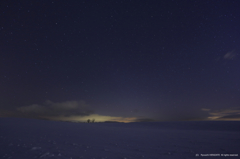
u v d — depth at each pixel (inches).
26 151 160.9
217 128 934.4
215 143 294.7
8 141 209.8
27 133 314.8
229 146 258.7
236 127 917.2
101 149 201.6
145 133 489.4
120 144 253.0
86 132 421.4
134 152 193.2
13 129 372.8
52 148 185.0
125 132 496.4
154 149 218.5
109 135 386.3
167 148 229.1
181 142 300.5
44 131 372.8
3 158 134.0
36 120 713.6
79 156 156.7
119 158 158.9
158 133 501.7
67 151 175.5
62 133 358.6
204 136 436.5
